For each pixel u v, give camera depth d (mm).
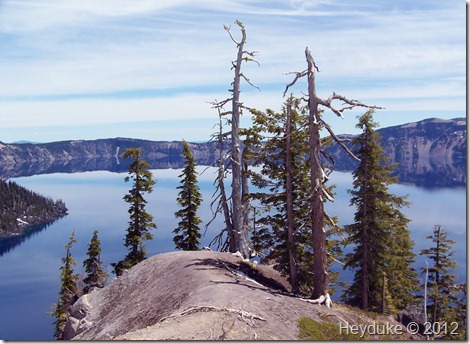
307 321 15523
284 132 23688
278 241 24750
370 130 25234
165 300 19375
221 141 30734
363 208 25766
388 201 25781
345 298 27734
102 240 111562
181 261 24062
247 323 13875
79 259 97250
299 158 23891
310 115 19719
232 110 29344
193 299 16656
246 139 24422
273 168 24125
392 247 27172
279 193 23578
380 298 25984
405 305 28688
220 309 14883
